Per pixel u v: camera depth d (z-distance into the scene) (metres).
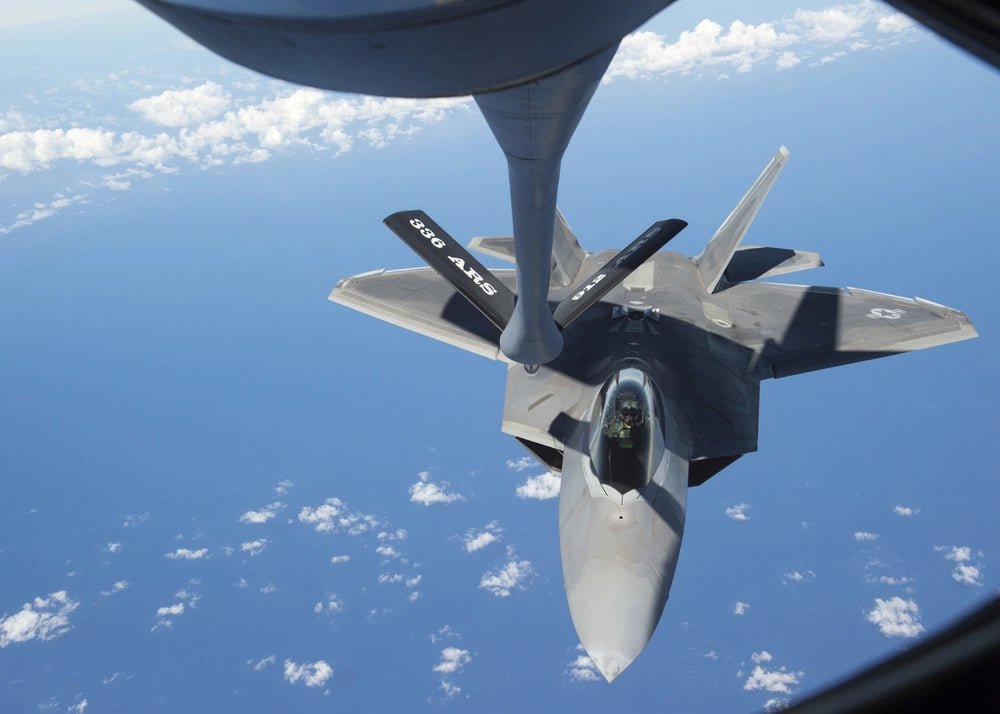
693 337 24.08
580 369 23.20
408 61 8.53
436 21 7.77
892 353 23.00
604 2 8.25
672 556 17.91
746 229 25.47
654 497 18.33
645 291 26.36
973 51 3.90
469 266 21.08
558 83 10.55
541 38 8.58
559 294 26.64
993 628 2.75
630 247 21.53
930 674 2.74
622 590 16.94
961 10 3.90
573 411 21.89
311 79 9.22
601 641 16.38
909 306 24.92
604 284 20.33
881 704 2.74
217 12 7.83
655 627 16.84
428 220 22.38
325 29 7.80
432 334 24.77
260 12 7.70
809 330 24.45
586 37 8.99
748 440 20.77
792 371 23.16
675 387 22.00
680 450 19.66
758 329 24.75
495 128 12.07
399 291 26.48
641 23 9.50
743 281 27.27
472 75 9.16
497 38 8.29
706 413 21.45
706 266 27.36
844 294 25.94
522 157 12.62
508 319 19.89
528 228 14.53
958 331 23.34
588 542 17.86
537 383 23.05
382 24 7.72
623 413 18.81
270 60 8.72
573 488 19.19
